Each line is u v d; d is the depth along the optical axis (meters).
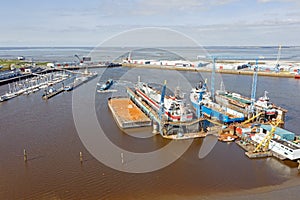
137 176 37.22
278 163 41.28
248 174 37.84
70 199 31.78
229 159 42.66
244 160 42.28
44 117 66.50
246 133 51.44
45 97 88.25
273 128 44.84
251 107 63.34
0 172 38.06
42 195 32.53
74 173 37.94
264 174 37.84
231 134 53.38
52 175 37.34
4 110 73.62
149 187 34.47
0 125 59.81
